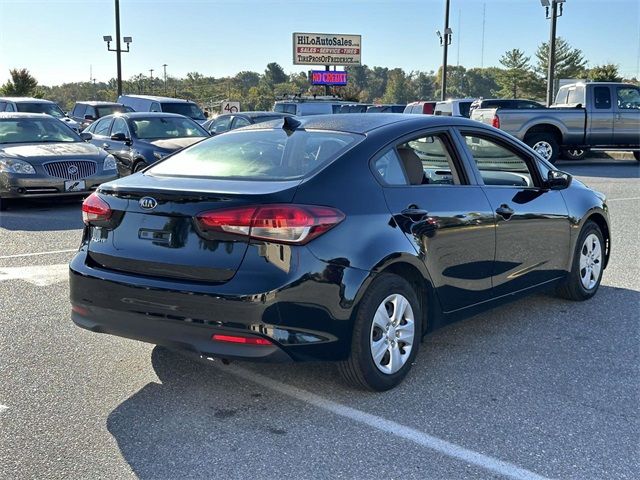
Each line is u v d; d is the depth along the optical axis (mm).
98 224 4086
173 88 90438
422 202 4277
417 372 4406
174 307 3650
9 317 5461
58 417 3738
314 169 3914
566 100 18750
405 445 3445
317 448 3412
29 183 10594
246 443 3461
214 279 3613
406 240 4078
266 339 3535
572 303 5973
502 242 4895
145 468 3217
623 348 4848
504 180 5289
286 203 3602
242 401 3961
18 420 3697
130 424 3662
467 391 4105
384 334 4023
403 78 119625
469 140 4914
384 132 4328
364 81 132375
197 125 14383
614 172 16812
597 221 6164
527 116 17453
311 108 28141
